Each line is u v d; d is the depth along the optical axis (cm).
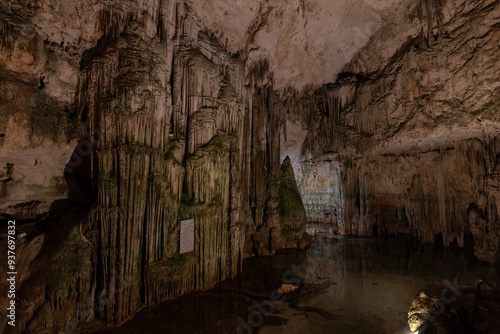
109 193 463
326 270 783
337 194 1270
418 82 841
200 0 679
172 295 548
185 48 642
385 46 934
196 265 596
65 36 499
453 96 750
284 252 965
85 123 495
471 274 727
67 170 521
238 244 713
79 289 438
